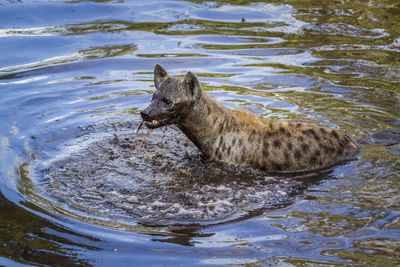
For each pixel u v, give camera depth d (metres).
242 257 9.52
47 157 14.05
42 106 16.95
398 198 11.55
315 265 9.21
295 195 12.11
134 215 11.24
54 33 23.08
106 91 18.19
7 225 10.60
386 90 17.72
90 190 12.38
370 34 22.81
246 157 13.92
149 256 9.62
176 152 14.62
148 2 27.55
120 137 15.27
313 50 21.30
